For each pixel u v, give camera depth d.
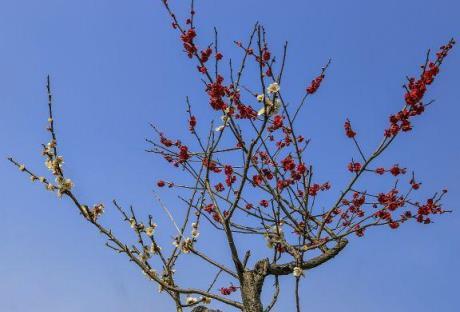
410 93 6.08
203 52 6.64
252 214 7.62
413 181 7.46
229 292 8.10
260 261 7.20
